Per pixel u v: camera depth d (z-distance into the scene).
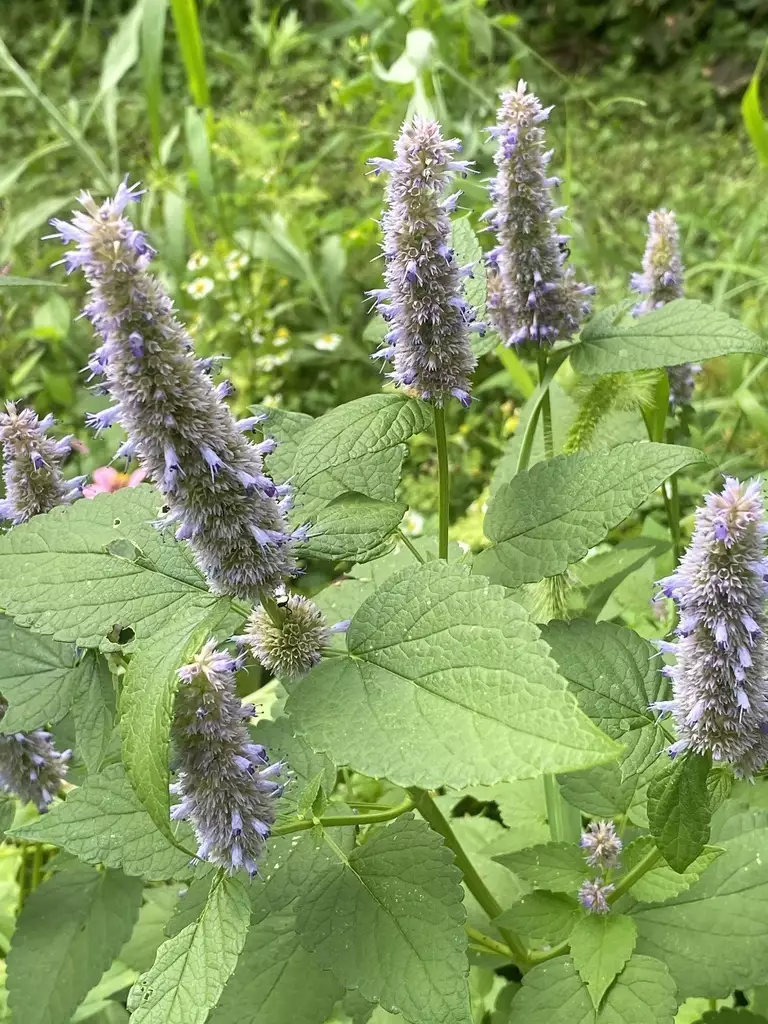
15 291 0.78
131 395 0.19
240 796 0.21
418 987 0.22
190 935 0.21
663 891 0.25
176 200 0.71
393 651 0.19
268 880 0.25
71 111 0.75
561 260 0.29
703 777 0.21
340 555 0.23
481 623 0.19
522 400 0.68
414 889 0.23
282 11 1.32
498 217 0.28
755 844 0.28
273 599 0.22
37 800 0.31
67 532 0.23
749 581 0.19
